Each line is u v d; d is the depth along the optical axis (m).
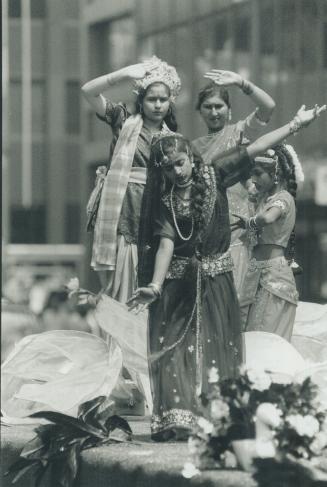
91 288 60.09
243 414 10.44
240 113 40.00
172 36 51.94
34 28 69.06
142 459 10.91
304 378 11.12
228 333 11.75
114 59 61.66
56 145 69.12
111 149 14.14
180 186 11.55
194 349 11.67
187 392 11.59
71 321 25.33
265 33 46.09
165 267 11.55
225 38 48.28
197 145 14.05
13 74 68.06
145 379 13.17
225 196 11.76
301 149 44.25
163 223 11.58
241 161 11.73
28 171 69.12
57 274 67.56
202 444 10.42
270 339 12.46
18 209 69.50
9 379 13.85
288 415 10.29
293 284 13.21
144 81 13.60
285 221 13.12
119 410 13.92
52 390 12.70
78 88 69.50
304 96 44.91
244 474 10.12
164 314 11.74
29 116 69.69
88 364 13.14
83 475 11.59
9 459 12.49
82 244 65.94
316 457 10.30
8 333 22.39
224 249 11.84
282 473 10.03
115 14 60.38
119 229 13.80
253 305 13.23
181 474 10.41
